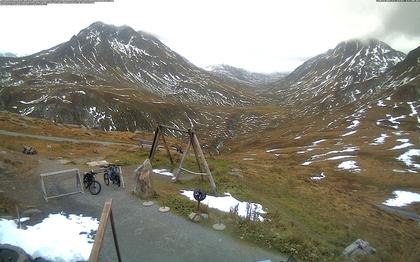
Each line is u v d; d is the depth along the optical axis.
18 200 24.28
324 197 40.91
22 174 30.27
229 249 19.28
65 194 26.22
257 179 40.12
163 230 21.05
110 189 28.17
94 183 27.02
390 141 147.38
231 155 135.50
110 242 19.25
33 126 66.69
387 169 104.19
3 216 21.08
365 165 107.69
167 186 29.89
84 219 22.09
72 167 34.44
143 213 23.41
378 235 30.81
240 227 21.81
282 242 20.45
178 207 24.44
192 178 33.47
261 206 27.95
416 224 49.81
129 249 18.66
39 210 22.97
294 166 106.44
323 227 27.78
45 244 18.27
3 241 18.14
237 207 24.56
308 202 35.78
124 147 51.19
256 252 19.23
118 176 28.88
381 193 83.62
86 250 18.11
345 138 164.62
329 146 147.75
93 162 36.50
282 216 26.77
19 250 16.97
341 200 43.09
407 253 27.02
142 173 26.50
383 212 48.72
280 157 127.62
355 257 21.12
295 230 23.09
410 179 93.88
